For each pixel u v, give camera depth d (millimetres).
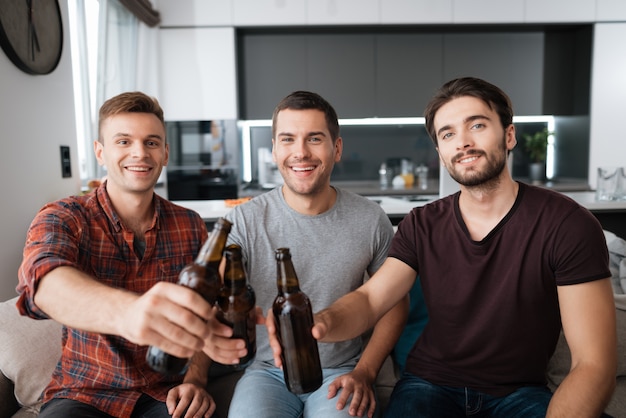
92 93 3285
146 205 1248
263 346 1347
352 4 4254
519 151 4988
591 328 1005
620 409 1341
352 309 1116
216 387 1449
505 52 4641
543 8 4324
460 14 4297
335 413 1120
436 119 1163
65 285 772
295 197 1342
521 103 4699
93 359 1161
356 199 1436
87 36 3199
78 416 1100
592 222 1063
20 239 2084
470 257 1144
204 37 4289
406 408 1132
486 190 1115
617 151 4555
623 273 1733
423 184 4738
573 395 943
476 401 1152
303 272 1347
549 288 1098
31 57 2121
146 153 1179
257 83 4578
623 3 4352
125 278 1209
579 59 4621
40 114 2254
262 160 4816
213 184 4387
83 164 3199
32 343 1350
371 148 4988
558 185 4449
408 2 4270
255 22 4262
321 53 4566
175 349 643
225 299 828
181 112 4355
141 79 3936
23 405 1305
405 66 4609
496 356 1144
